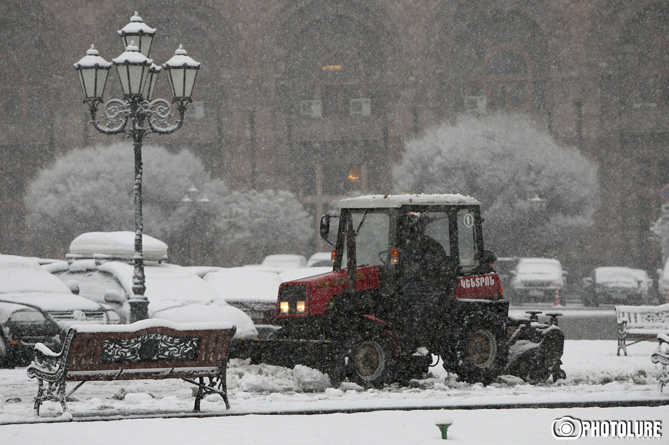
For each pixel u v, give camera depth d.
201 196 184.88
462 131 179.75
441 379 52.84
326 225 50.81
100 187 181.62
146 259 77.94
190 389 48.59
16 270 69.31
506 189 171.88
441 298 50.22
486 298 52.38
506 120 183.88
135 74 61.25
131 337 37.22
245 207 193.12
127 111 62.66
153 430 33.59
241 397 43.31
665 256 137.88
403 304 49.50
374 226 49.97
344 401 41.19
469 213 52.16
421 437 32.16
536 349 51.91
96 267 72.69
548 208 172.50
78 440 31.20
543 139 181.50
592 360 64.81
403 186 182.00
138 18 64.19
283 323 50.41
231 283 73.81
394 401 40.78
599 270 153.25
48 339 62.69
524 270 151.00
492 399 41.69
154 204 183.50
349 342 47.22
